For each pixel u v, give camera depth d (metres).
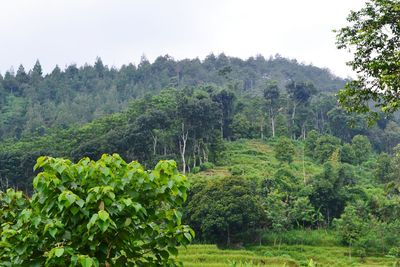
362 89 12.21
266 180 58.97
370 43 12.03
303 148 87.12
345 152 82.81
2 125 106.38
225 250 43.12
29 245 4.12
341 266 39.91
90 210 4.18
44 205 4.31
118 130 69.19
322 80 177.75
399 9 11.20
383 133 98.81
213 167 72.88
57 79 140.62
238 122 93.88
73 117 108.38
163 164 4.64
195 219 49.19
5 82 135.25
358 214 51.94
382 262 42.91
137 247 4.57
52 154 70.44
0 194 5.00
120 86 139.25
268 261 37.25
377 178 67.62
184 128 72.31
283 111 101.06
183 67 154.75
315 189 56.25
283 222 51.59
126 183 4.38
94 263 3.83
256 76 168.00
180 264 4.83
